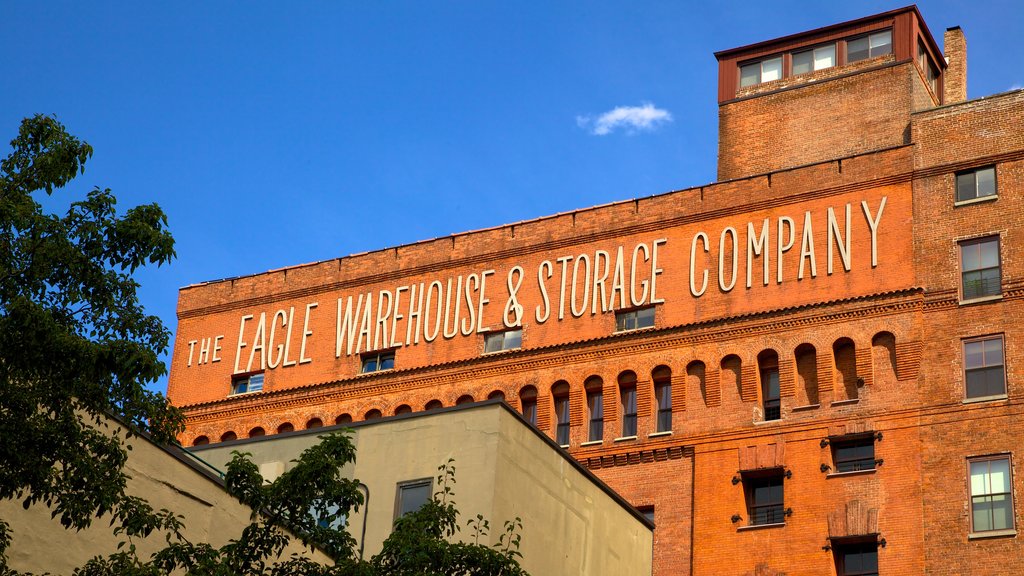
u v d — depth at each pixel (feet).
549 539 127.54
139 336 89.97
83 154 90.58
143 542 106.93
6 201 86.43
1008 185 176.35
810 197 186.19
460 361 200.95
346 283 216.54
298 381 213.25
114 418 103.91
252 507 93.15
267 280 224.33
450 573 93.50
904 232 179.11
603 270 196.34
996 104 180.86
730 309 185.06
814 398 177.06
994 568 159.33
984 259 174.09
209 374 222.07
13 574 86.43
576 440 187.83
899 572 163.32
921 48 205.46
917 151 182.70
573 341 193.57
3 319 84.07
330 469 92.22
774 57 209.97
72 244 88.53
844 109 200.54
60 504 88.79
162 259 89.92
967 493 163.94
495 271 204.74
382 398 205.26
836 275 180.45
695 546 174.60
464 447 124.88
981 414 166.81
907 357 172.65
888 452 169.27
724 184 192.44
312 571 91.25
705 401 182.19
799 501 171.42
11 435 83.61
